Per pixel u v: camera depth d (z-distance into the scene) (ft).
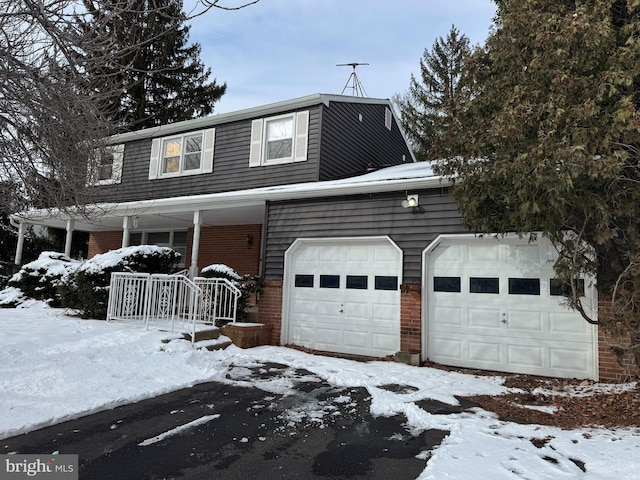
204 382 21.01
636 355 18.07
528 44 17.22
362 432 14.79
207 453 12.73
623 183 16.05
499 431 14.74
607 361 21.65
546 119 15.48
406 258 27.25
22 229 46.80
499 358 24.43
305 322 30.71
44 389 17.24
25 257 65.21
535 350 23.61
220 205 34.58
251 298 33.96
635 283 15.65
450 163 20.30
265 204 32.94
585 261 18.44
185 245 46.60
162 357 23.03
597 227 16.05
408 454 12.96
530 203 16.20
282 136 39.78
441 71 89.76
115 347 22.93
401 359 26.02
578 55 15.49
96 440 13.47
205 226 45.39
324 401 18.35
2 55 11.34
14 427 13.70
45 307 36.78
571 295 19.19
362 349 28.40
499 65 18.39
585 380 21.91
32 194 15.10
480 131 18.93
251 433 14.47
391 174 32.42
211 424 15.21
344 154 41.47
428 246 26.58
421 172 30.07
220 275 32.37
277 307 31.45
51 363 19.57
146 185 45.85
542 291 23.82
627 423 15.58
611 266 19.19
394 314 27.68
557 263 18.43
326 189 29.63
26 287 39.29
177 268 44.57
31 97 12.16
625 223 17.49
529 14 16.92
